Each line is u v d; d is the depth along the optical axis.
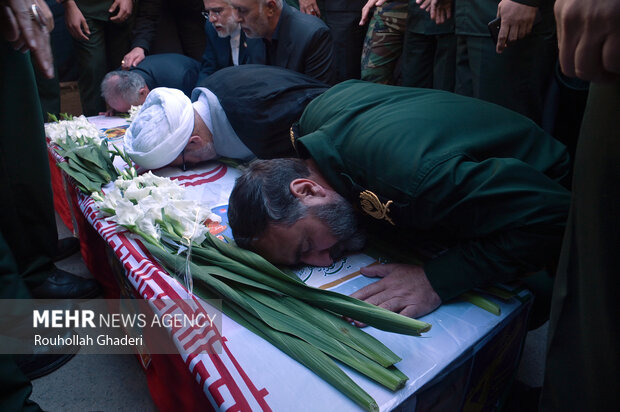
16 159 1.53
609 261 0.73
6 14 1.26
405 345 1.07
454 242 1.35
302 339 1.07
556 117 1.81
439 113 1.26
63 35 3.83
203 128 2.08
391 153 1.18
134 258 1.32
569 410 0.89
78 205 1.84
